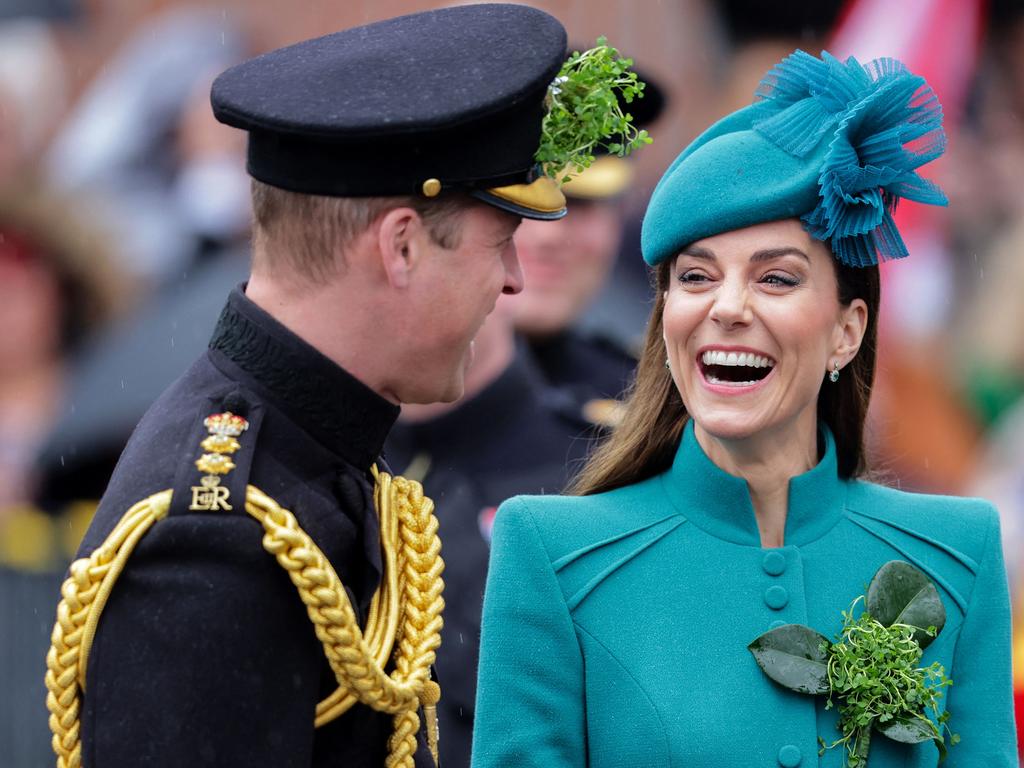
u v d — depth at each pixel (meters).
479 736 13.60
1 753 20.38
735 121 13.77
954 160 33.00
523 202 11.68
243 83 11.59
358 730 11.53
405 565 12.08
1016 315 32.03
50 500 23.50
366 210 11.27
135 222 26.88
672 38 34.00
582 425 21.09
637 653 13.48
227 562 10.87
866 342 14.06
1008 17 33.62
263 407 11.32
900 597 13.64
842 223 13.20
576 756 13.51
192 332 24.89
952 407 31.53
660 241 13.52
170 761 10.61
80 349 25.22
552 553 13.77
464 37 11.74
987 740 13.82
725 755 13.15
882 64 13.61
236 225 27.53
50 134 29.84
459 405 20.64
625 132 12.28
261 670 10.85
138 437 11.42
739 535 13.88
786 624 13.45
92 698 10.80
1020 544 28.45
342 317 11.40
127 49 30.89
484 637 13.75
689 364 13.56
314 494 11.30
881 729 13.19
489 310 11.77
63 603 10.91
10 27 30.78
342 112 11.19
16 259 25.38
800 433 14.02
